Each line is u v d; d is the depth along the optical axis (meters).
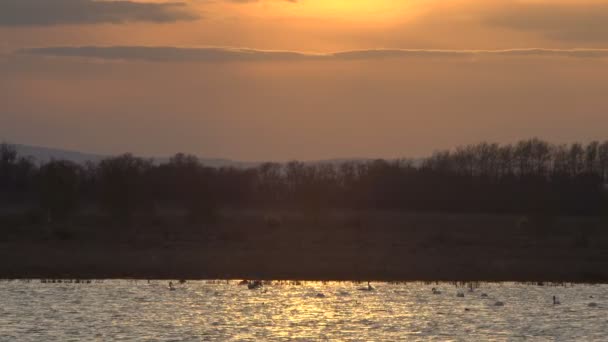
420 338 199.75
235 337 198.88
